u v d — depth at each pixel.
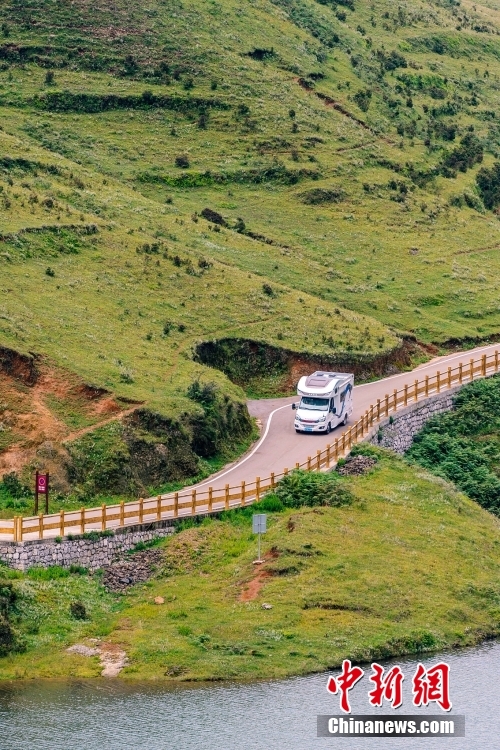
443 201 152.00
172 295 109.00
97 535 70.94
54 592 67.62
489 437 98.12
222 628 66.00
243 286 114.81
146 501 75.50
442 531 78.75
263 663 63.19
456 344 120.31
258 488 78.88
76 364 87.50
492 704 61.19
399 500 81.62
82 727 57.25
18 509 74.94
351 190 148.38
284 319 110.75
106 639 65.06
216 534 74.81
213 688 61.09
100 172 143.25
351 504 79.50
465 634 68.44
